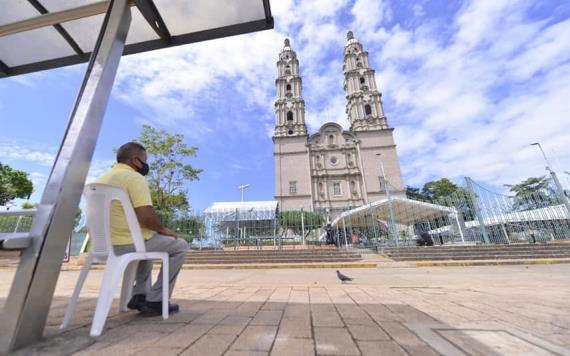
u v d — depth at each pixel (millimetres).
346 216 19625
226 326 1804
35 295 1422
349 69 44031
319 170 36969
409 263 9781
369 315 2137
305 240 17281
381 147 36688
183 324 1852
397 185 34594
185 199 19406
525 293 3344
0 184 20531
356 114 40031
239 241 15961
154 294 2111
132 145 2252
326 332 1665
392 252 12508
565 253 10500
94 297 3248
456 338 1538
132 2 2363
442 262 9539
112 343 1451
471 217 15461
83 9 2301
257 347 1395
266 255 12453
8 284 4941
